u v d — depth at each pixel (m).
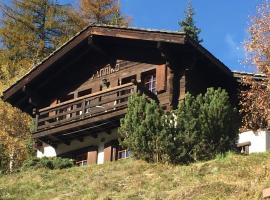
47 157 23.92
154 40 23.69
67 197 17.17
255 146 23.09
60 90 28.33
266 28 22.02
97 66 27.22
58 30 38.06
